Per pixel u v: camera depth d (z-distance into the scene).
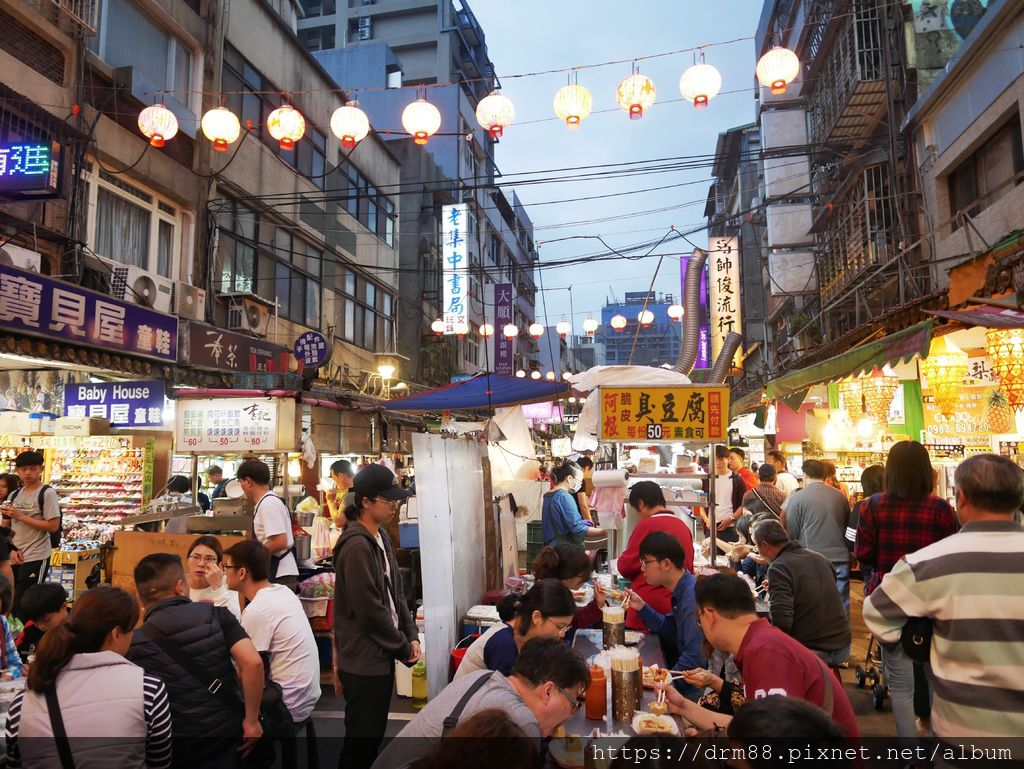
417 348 24.89
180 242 11.45
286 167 15.05
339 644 3.61
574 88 6.86
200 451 6.68
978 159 10.45
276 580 4.96
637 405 4.85
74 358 7.76
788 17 19.84
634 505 4.72
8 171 6.71
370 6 37.78
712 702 3.48
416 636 4.02
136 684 2.52
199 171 11.79
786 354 22.00
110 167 9.78
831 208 16.03
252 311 12.42
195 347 9.80
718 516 7.93
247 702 3.07
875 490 5.48
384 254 21.08
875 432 7.48
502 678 2.21
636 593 4.29
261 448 6.65
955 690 2.19
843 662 3.90
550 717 2.12
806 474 6.28
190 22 11.74
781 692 2.14
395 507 3.73
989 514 2.31
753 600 2.48
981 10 12.25
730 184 33.31
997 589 2.16
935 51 12.31
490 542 6.26
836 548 5.88
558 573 4.31
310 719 3.84
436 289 26.47
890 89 12.23
